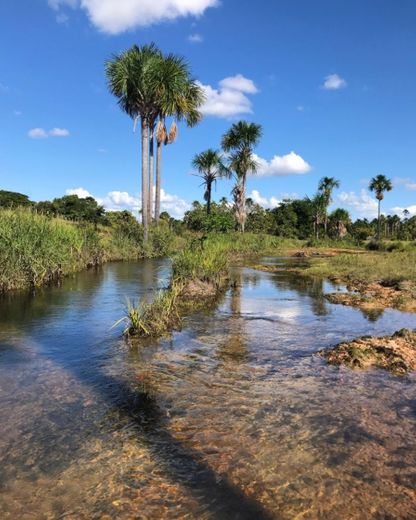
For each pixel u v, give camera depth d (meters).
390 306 12.45
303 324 10.11
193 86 32.38
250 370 6.86
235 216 45.59
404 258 26.25
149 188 31.58
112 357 7.37
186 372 6.73
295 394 5.94
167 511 3.59
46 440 4.64
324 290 15.80
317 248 51.25
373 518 3.54
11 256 13.30
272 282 17.98
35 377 6.39
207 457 4.37
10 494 3.77
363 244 63.81
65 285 14.87
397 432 4.92
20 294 12.91
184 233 39.53
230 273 21.05
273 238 51.12
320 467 4.23
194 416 5.25
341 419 5.21
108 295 13.05
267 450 4.51
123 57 28.09
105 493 3.80
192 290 13.49
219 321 10.23
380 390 6.09
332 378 6.54
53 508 3.61
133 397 5.77
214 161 41.41
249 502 3.71
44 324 9.45
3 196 40.28
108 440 4.67
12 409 5.34
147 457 4.36
